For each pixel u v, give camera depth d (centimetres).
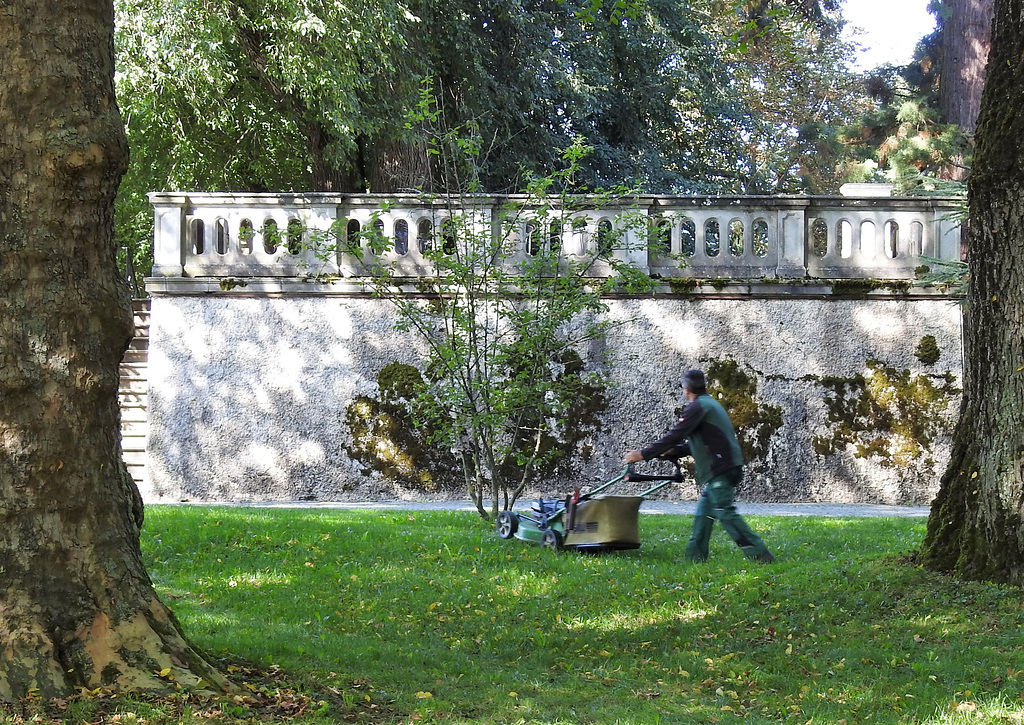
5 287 463
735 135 2958
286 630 653
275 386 1505
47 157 462
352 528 1055
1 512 460
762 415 1511
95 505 480
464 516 1205
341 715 475
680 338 1517
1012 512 711
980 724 471
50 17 469
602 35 2459
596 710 509
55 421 467
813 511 1380
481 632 683
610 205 1504
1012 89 738
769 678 569
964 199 1442
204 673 485
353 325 1505
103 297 482
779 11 1477
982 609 670
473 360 1262
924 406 1513
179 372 1506
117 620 473
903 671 572
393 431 1497
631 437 1502
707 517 910
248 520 1077
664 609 729
